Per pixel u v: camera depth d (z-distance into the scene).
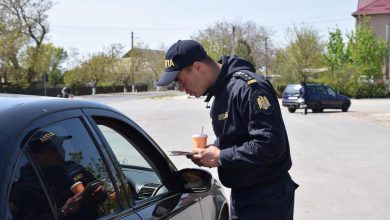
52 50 77.31
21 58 46.53
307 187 8.15
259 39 74.56
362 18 54.66
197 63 2.88
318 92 27.22
